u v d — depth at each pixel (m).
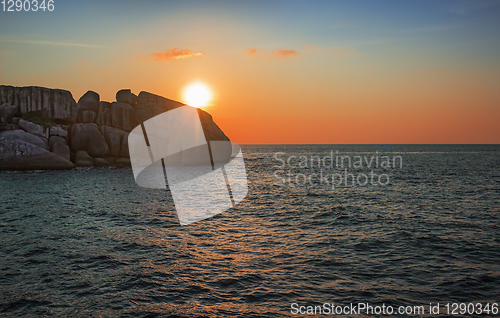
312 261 10.76
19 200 22.36
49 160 43.31
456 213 18.45
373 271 9.90
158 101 53.31
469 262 10.62
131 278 9.40
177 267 10.27
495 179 36.81
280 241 13.08
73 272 9.84
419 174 43.78
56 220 16.61
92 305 7.84
